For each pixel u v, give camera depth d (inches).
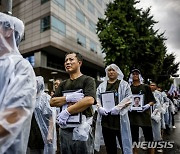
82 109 92.3
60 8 1021.8
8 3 164.2
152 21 911.7
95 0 1422.2
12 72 53.3
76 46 1138.7
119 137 144.2
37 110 130.2
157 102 221.0
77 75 103.5
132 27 809.5
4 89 52.1
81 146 94.0
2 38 58.1
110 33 778.8
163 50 924.0
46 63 1015.0
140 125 165.5
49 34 940.0
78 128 93.7
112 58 768.9
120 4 868.0
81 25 1210.6
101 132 151.9
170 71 1191.6
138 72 176.7
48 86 806.5
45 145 133.7
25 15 1052.5
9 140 48.7
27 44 1028.5
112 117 142.9
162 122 279.4
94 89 96.9
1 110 49.6
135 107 167.3
